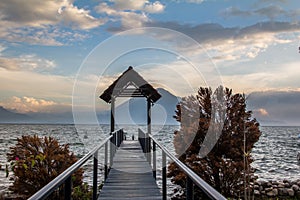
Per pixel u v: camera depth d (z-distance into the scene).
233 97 12.05
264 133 92.25
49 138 9.80
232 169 10.89
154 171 6.66
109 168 7.76
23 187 8.99
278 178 17.31
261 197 12.28
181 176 10.84
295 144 46.03
